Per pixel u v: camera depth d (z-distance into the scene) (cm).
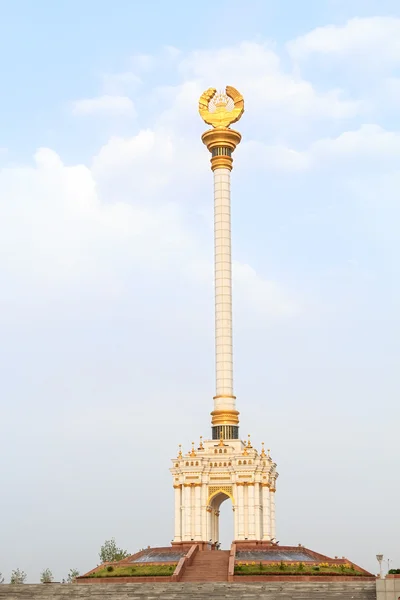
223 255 14662
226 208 14838
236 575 10494
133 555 12625
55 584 10256
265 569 10819
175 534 13112
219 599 9244
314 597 9200
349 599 9125
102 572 11412
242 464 13088
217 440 13662
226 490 13212
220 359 14250
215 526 13888
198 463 13275
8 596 9819
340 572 10844
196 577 10588
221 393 14112
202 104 15288
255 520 12862
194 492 13188
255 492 13012
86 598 9606
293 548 12400
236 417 14062
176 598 9388
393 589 8838
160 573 10788
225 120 15088
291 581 10100
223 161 14975
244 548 12256
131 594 9619
